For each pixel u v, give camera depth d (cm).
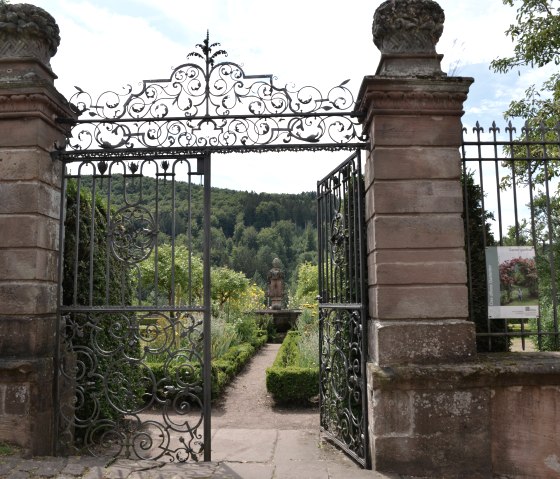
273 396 760
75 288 457
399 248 419
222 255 4072
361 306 443
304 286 2033
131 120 459
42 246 441
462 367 400
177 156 459
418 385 403
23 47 454
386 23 441
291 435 535
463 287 417
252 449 483
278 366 811
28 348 427
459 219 422
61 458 429
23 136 440
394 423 404
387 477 394
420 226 421
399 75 434
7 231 434
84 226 520
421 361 409
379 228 420
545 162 448
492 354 441
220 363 882
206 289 446
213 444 501
